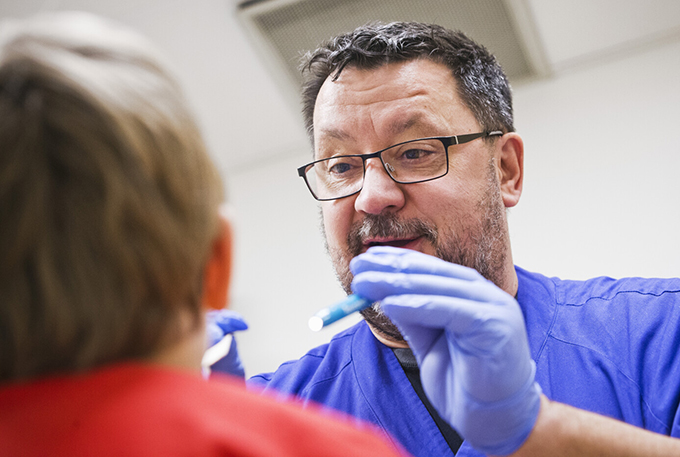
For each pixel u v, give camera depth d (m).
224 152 2.84
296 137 2.82
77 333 0.31
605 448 0.63
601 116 2.36
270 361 2.29
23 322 0.31
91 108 0.30
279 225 2.63
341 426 0.37
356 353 0.97
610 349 0.83
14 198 0.30
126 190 0.31
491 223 0.90
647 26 2.43
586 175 2.23
